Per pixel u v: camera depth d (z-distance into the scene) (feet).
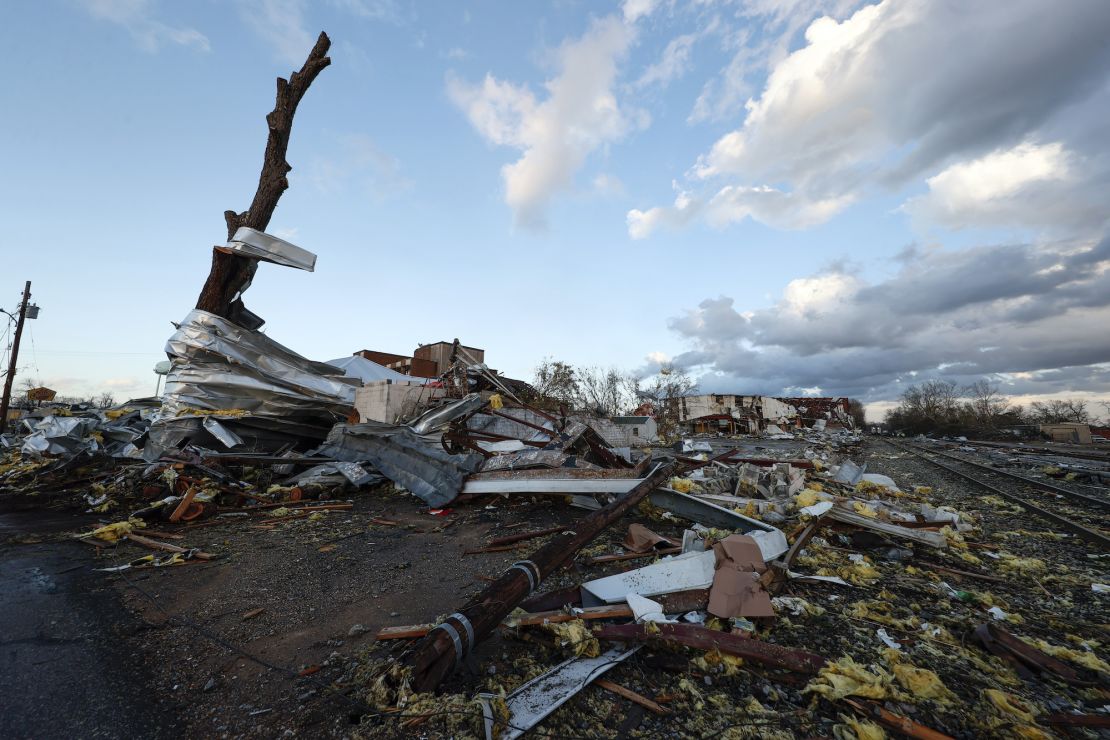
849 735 7.59
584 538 14.25
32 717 7.99
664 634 10.11
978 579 15.96
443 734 7.43
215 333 37.37
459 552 18.17
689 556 13.26
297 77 43.55
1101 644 11.31
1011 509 29.40
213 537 20.56
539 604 11.95
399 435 32.94
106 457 37.42
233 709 8.32
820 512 18.35
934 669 9.84
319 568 16.28
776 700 8.64
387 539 20.11
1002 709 8.38
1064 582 15.85
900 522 20.99
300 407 39.96
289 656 10.20
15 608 12.77
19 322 84.43
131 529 20.94
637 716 8.20
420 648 8.72
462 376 40.98
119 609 12.82
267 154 42.37
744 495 25.77
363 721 7.81
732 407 165.07
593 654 9.76
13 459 42.86
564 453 27.02
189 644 10.80
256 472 32.48
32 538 20.36
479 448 31.60
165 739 7.52
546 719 8.04
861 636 11.18
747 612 11.14
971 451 83.41
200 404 35.88
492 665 9.70
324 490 29.58
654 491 22.91
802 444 98.89
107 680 9.25
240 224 41.32
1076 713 8.39
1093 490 37.14
